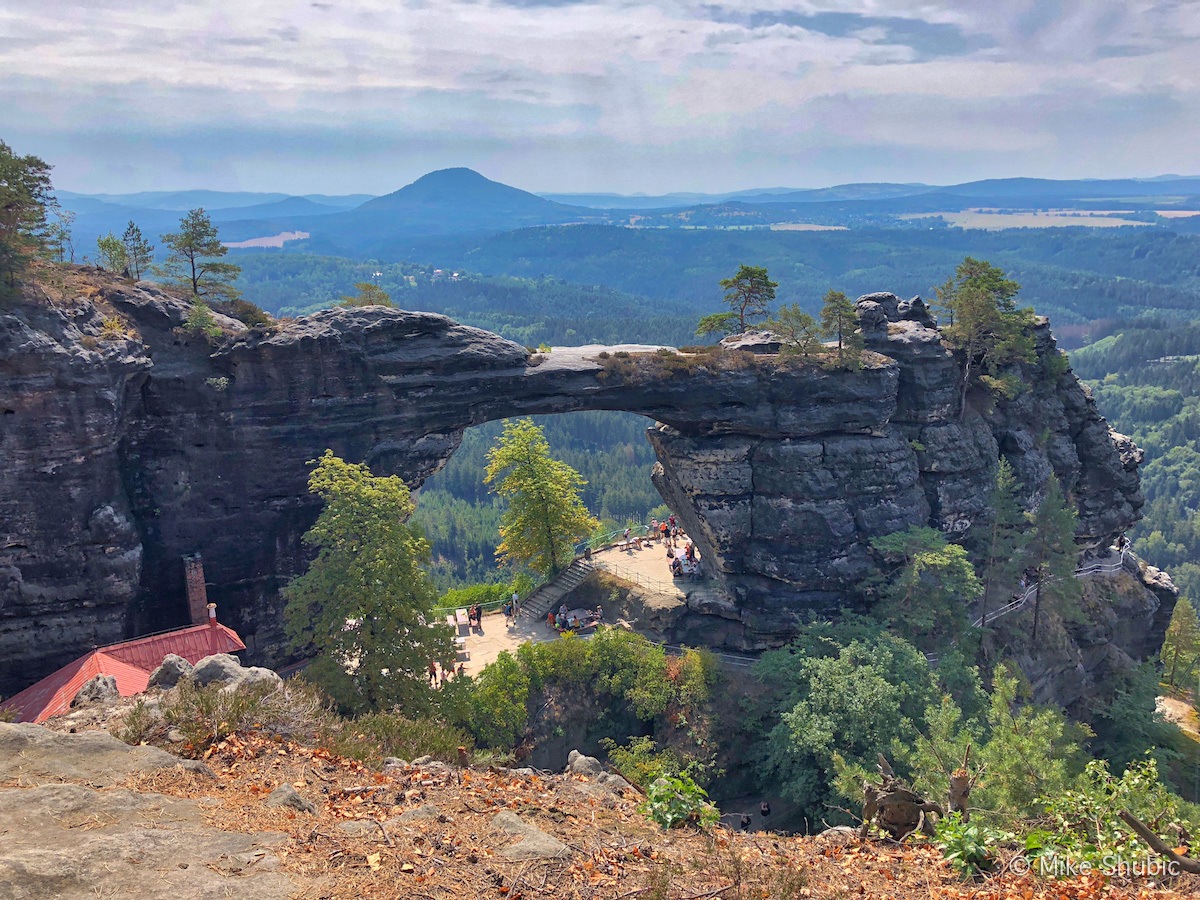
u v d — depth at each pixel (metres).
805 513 57.66
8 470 43.44
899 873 14.00
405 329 55.28
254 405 51.59
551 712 50.97
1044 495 65.38
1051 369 68.75
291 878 10.70
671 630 59.84
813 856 14.59
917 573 54.12
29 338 43.00
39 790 11.91
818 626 53.62
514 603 63.84
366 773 15.30
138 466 49.91
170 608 50.94
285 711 17.23
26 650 45.38
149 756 14.02
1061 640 61.16
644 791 18.44
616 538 77.44
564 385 57.22
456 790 15.09
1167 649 85.06
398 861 11.57
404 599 41.91
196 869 10.52
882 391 58.91
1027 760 28.05
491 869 11.76
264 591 53.34
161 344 50.69
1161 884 14.20
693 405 58.56
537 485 66.38
